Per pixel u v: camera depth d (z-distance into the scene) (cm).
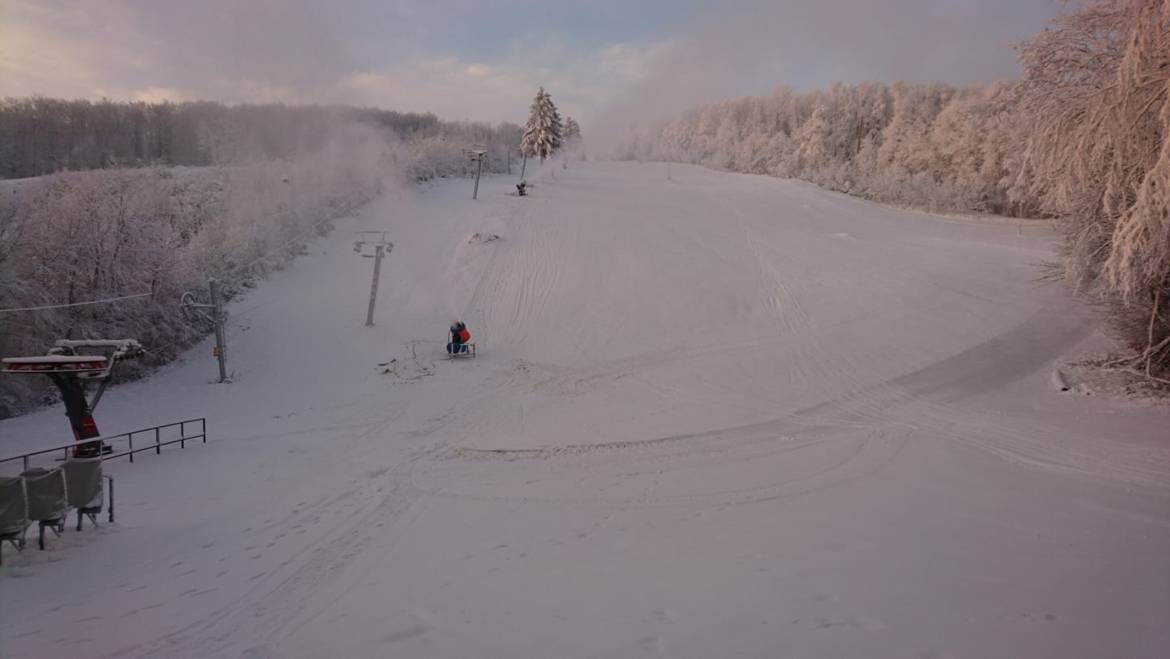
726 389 2262
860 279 3656
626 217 5081
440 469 1471
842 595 620
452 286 3666
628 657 512
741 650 509
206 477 1508
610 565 767
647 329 3100
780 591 640
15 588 832
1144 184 1367
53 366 1533
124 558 955
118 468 1644
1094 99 1528
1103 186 1666
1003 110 2122
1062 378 2011
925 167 7612
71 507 1079
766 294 3469
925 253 4300
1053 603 589
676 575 714
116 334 2795
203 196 4575
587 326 3156
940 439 1555
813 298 3388
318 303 3475
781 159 9419
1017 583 644
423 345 2980
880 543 793
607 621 593
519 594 688
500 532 975
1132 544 784
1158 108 1440
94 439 1619
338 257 4128
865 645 505
